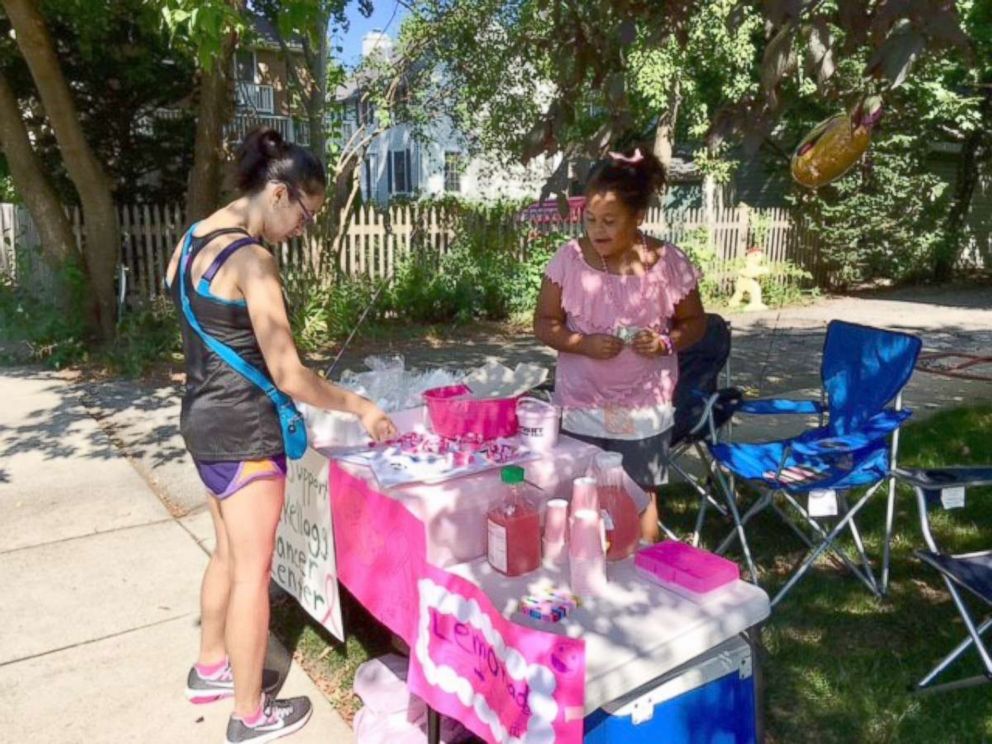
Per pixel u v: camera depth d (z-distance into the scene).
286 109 13.28
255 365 2.30
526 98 10.98
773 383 7.46
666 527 4.16
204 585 2.67
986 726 2.61
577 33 2.54
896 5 1.68
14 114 8.07
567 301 2.86
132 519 4.32
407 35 11.41
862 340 3.75
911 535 3.99
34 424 6.13
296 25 4.58
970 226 16.75
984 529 4.05
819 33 1.83
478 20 10.70
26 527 4.23
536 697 1.80
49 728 2.63
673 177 13.87
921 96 12.50
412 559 2.29
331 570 2.76
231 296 2.23
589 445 2.76
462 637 2.06
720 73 12.02
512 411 2.77
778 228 13.62
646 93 11.34
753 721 2.20
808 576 3.63
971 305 12.73
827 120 2.84
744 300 12.55
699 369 4.11
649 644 1.92
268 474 2.36
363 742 2.47
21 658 3.03
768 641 3.09
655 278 2.80
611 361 2.84
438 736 2.25
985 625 2.76
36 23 7.48
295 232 2.42
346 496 2.62
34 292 9.01
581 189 2.67
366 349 9.38
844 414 3.74
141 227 9.09
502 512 2.24
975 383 7.18
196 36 4.30
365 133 11.59
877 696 2.77
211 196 8.50
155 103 11.12
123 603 3.43
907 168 13.62
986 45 10.41
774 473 3.43
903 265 14.30
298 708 2.64
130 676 2.91
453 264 11.13
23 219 9.55
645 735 1.98
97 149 10.86
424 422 2.93
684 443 3.94
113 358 7.99
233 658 2.46
